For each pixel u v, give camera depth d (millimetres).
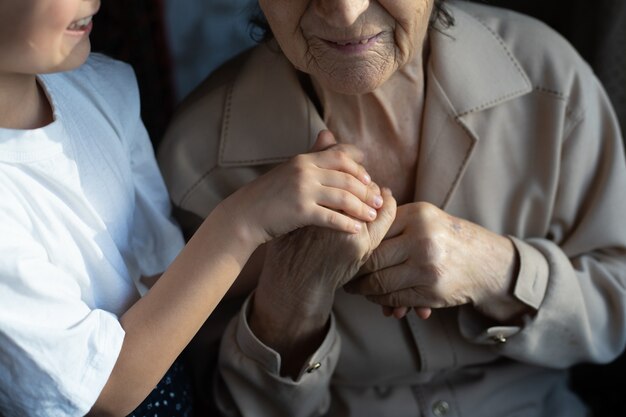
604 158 1381
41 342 980
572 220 1399
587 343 1368
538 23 1394
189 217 1428
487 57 1328
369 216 1120
